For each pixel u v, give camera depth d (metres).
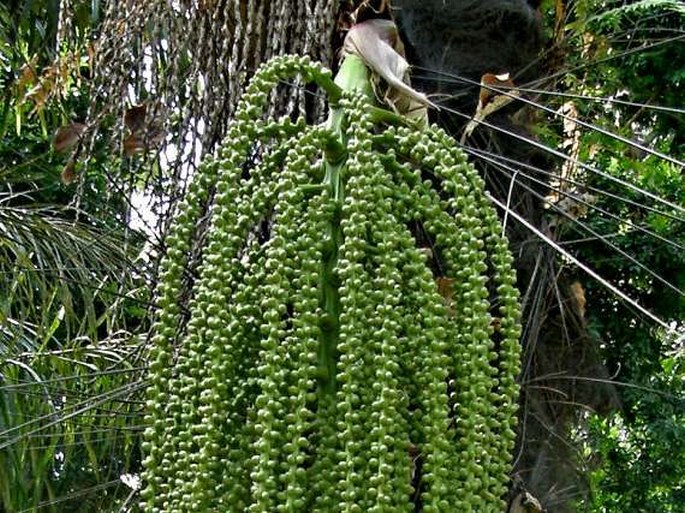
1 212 2.96
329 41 1.71
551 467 1.99
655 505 4.03
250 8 1.75
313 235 1.20
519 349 1.21
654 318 1.32
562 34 2.06
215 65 1.83
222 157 1.28
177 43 1.85
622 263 3.17
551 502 1.96
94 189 2.68
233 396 1.17
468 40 1.91
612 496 4.06
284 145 1.29
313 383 1.11
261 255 1.23
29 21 2.97
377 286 1.15
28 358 2.87
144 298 2.05
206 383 1.13
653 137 3.12
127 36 1.83
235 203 1.25
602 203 3.06
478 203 1.28
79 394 1.87
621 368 3.29
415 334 1.15
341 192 1.26
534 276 1.88
